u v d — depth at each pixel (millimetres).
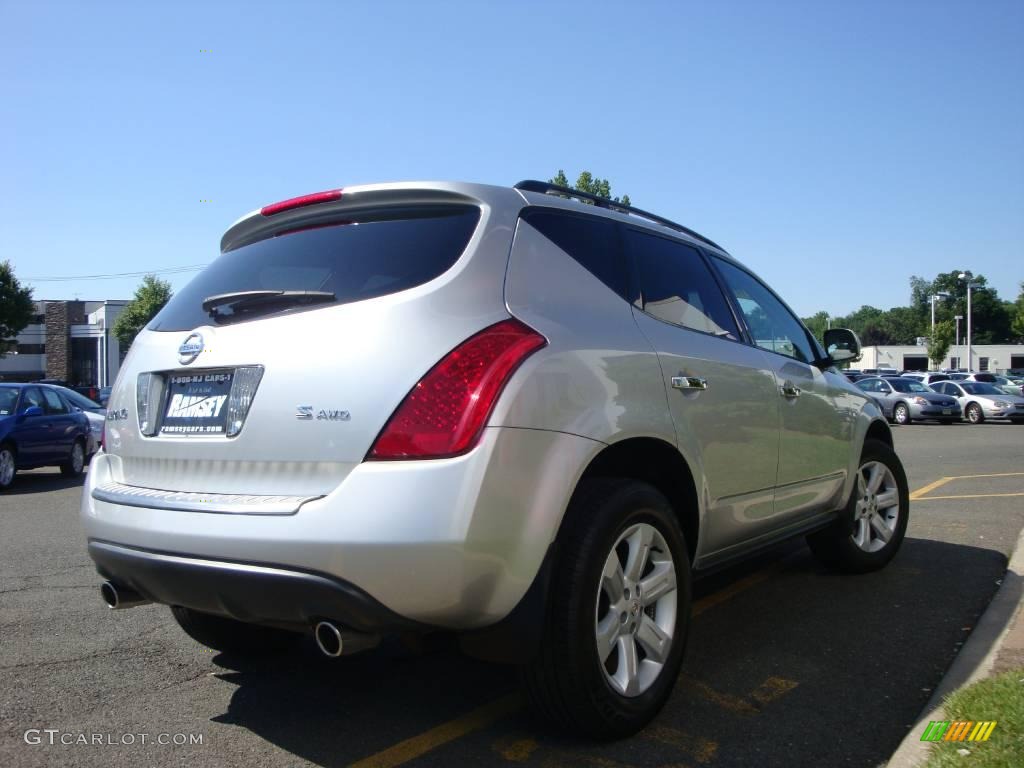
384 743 3125
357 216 3299
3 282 48625
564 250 3326
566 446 2838
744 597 4992
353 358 2707
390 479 2555
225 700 3561
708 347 3842
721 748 3053
